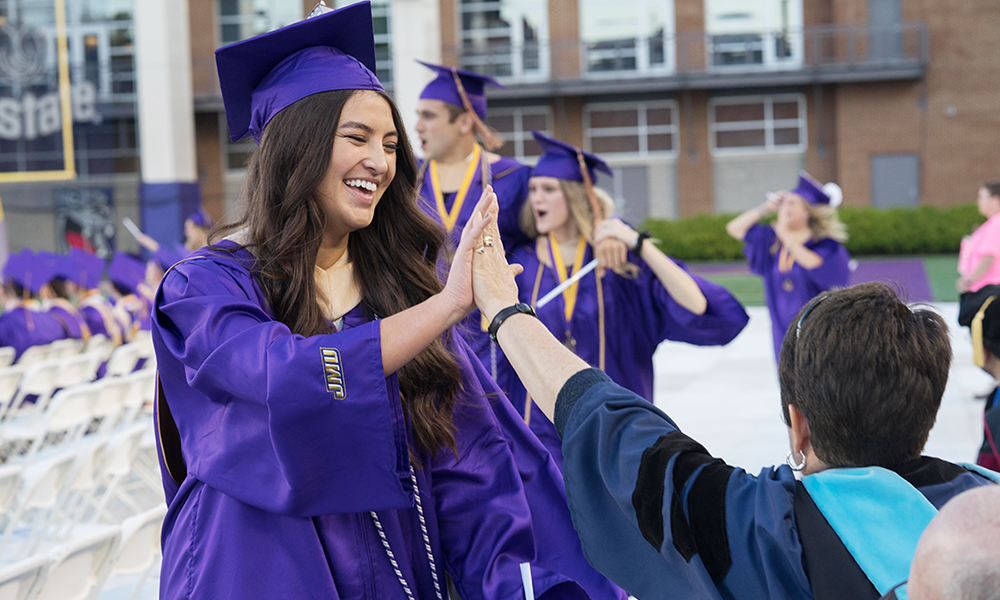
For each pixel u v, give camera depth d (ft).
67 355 28.58
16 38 77.00
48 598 8.91
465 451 6.09
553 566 6.21
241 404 5.04
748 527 4.17
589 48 88.84
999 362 10.27
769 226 25.12
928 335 4.26
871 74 86.07
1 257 75.66
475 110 13.66
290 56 5.60
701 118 89.66
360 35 5.72
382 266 6.03
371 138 5.51
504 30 89.56
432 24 43.88
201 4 86.22
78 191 80.28
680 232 85.15
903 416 4.18
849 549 3.89
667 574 4.46
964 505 3.20
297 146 5.40
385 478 4.90
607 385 4.79
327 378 4.79
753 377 29.45
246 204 5.71
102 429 19.72
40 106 78.02
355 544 5.45
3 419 22.91
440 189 13.70
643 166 90.53
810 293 24.22
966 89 86.33
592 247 13.15
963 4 85.71
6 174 78.07
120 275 32.68
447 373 5.80
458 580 6.13
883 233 82.17
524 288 12.95
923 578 3.19
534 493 6.30
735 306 12.12
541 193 12.87
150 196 77.92
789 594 4.02
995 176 86.22
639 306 12.71
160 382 5.59
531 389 4.99
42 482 13.38
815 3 87.51
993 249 24.72
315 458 4.84
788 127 89.35
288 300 5.41
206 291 5.24
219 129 87.86
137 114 80.33
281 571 5.16
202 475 5.18
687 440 4.55
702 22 88.12
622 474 4.50
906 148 87.51
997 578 2.99
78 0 79.66
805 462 4.60
